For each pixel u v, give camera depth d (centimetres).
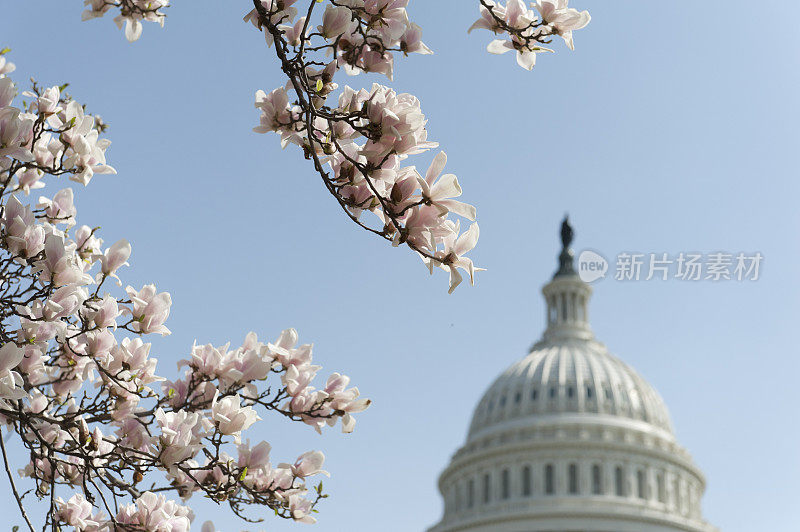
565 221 16250
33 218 844
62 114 888
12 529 915
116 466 970
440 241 693
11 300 861
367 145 693
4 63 1034
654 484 12325
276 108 745
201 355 941
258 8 764
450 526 12362
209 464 916
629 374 14025
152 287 931
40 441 932
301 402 958
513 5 747
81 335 934
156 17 863
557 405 13062
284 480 960
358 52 757
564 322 14900
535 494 12150
